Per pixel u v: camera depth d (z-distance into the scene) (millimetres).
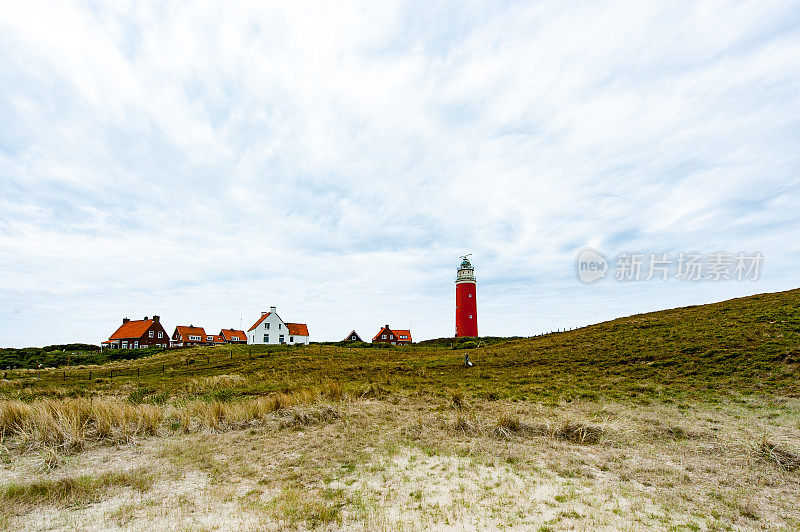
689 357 21094
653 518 6078
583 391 17297
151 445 10367
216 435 11312
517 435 10734
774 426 11062
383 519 6113
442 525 5898
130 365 35656
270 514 6293
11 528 5871
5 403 12016
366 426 11992
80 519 6176
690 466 8266
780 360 18078
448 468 8445
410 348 51531
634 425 11508
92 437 10492
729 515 6160
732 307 32688
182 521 6102
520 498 6875
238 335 96375
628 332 31656
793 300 29750
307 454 9547
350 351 45438
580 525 5863
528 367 25641
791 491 7020
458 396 15414
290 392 18719
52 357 48625
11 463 8766
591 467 8367
